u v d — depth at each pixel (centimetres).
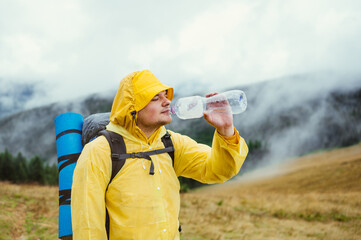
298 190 1395
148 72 194
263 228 881
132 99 184
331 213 1023
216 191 1514
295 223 952
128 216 172
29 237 628
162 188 183
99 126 254
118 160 179
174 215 185
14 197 889
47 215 773
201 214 955
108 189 178
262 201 1232
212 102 184
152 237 172
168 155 196
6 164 1781
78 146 273
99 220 167
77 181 174
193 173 207
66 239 255
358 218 963
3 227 647
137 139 186
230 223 891
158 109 189
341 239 813
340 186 1334
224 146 182
